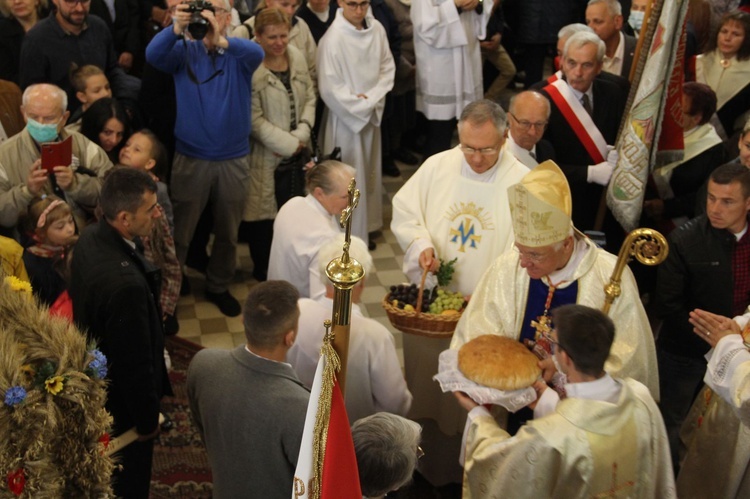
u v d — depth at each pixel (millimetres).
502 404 2705
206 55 4527
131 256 2887
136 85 5051
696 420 3289
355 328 2938
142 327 2777
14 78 5145
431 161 3604
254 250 5312
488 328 3006
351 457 1860
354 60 5312
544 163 2727
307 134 5137
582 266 2865
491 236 3467
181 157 4730
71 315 2908
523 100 3814
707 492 3164
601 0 5070
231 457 2432
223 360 2490
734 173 3227
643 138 3703
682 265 3424
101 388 1688
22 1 4965
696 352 3520
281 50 4898
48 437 1524
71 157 3863
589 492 2346
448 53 5848
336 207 3533
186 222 4883
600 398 2348
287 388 2398
